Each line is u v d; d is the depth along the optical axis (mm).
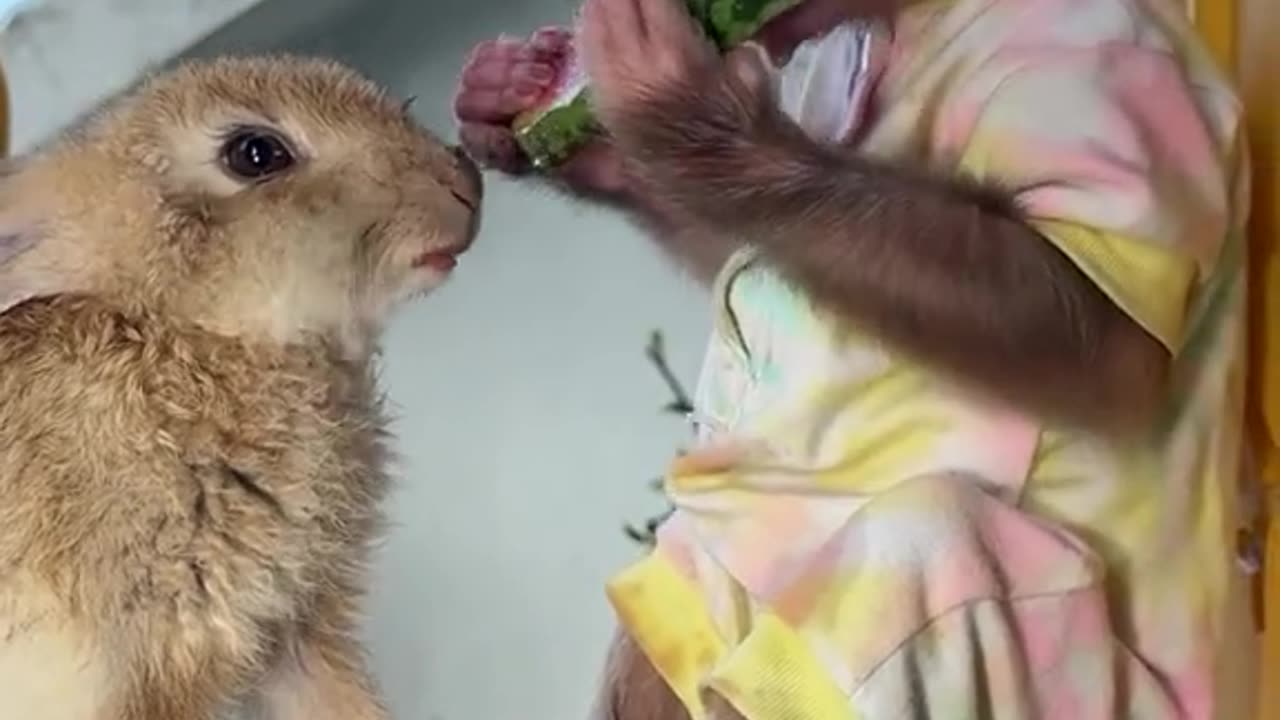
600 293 1077
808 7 742
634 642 765
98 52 1004
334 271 745
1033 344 682
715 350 756
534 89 764
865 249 688
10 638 704
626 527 1062
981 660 672
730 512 715
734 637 714
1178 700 699
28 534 704
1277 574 733
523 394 1087
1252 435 737
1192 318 702
